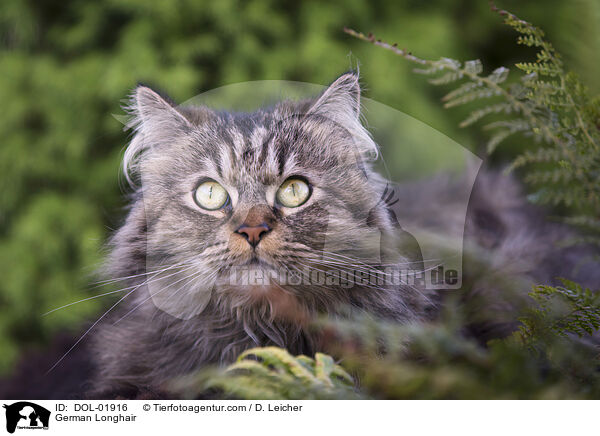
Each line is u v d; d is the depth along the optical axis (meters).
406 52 0.74
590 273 0.92
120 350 0.88
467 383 0.64
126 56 1.40
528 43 0.75
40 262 1.44
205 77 1.43
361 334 0.75
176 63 1.41
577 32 0.92
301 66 1.41
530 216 1.00
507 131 0.75
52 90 1.46
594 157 0.74
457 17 1.70
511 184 1.02
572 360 0.70
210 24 1.48
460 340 0.70
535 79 0.75
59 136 1.46
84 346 0.99
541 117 0.76
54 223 1.43
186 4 1.44
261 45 1.47
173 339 0.86
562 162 0.75
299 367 0.72
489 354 0.68
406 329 0.71
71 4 1.54
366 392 0.72
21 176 1.48
